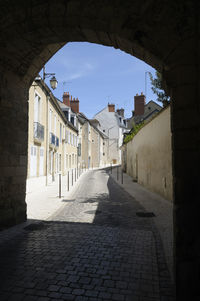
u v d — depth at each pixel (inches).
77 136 1269.7
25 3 146.9
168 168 336.8
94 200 352.2
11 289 108.3
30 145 459.5
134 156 690.2
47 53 207.6
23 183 231.0
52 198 371.6
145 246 162.6
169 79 115.9
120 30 131.3
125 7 129.6
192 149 109.7
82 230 199.8
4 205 202.2
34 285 111.7
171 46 117.6
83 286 111.2
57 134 762.8
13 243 168.1
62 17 141.6
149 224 217.8
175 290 106.6
